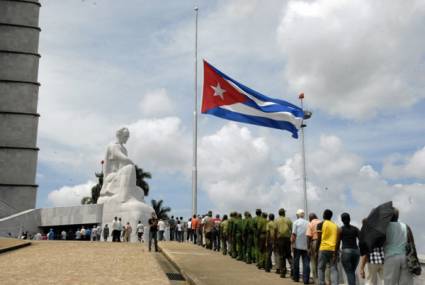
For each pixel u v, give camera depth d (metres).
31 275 13.80
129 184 43.72
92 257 19.75
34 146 56.03
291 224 15.82
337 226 12.68
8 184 54.03
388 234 8.87
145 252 23.36
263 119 27.33
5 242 25.31
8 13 57.69
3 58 56.50
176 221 37.38
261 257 17.52
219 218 26.03
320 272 12.70
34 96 56.91
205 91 27.66
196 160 32.66
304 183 28.27
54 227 46.16
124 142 46.47
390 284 8.74
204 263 18.34
